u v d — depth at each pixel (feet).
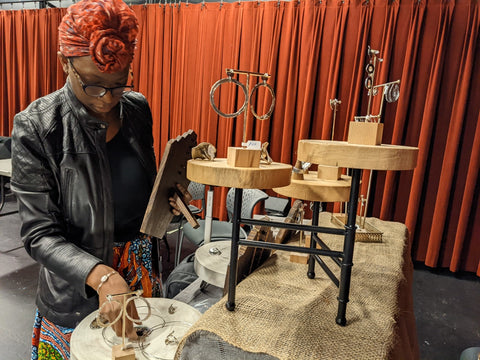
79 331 2.54
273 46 11.22
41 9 14.93
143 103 3.43
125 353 2.27
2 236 11.22
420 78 9.72
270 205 9.14
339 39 10.37
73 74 2.44
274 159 11.80
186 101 13.01
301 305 2.42
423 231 10.28
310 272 2.89
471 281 9.50
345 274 2.16
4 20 15.69
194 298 4.92
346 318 2.33
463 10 9.12
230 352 2.05
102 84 2.41
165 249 10.63
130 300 2.41
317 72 10.95
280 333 2.09
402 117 9.80
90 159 2.77
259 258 3.32
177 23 12.71
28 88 16.01
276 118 11.55
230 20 11.80
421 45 9.62
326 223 4.98
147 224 2.19
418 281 9.40
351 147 2.04
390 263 3.56
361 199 4.68
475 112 9.34
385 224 5.26
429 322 7.44
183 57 12.75
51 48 15.10
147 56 13.29
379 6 9.87
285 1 10.99
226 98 12.17
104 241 2.90
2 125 16.81
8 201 14.80
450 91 9.49
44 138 2.64
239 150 2.02
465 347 6.64
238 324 2.15
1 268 9.07
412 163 2.08
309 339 2.05
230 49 11.96
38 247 2.62
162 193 2.27
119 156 3.12
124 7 2.35
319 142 2.25
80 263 2.52
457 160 9.65
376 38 10.05
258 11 11.38
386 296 2.75
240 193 2.12
